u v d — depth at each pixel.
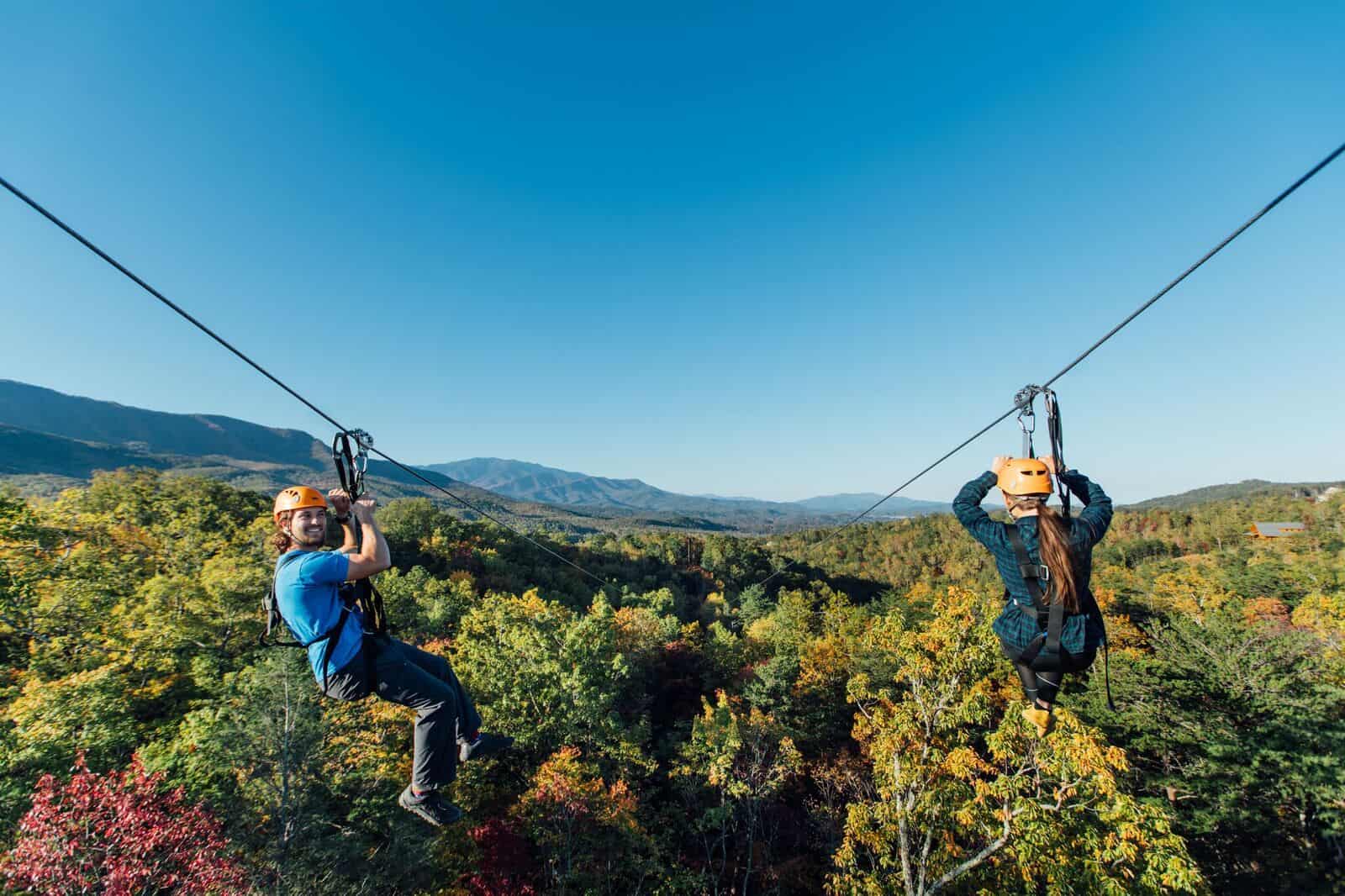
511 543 102.25
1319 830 21.78
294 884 16.97
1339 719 21.95
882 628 23.34
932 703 21.06
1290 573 64.19
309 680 20.83
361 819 20.92
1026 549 3.58
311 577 3.45
